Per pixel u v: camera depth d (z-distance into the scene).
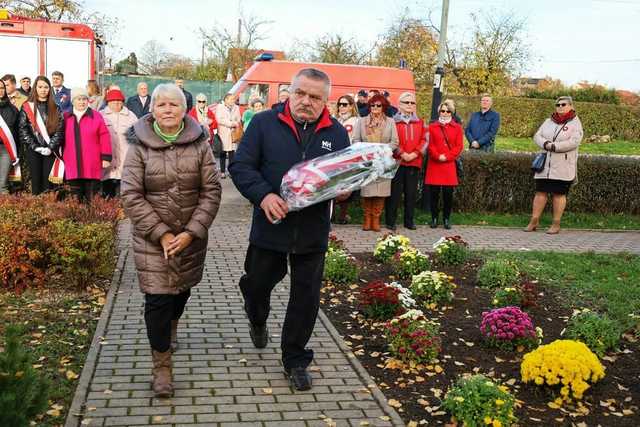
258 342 5.35
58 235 6.65
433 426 4.29
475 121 13.42
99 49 20.23
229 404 4.41
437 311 6.68
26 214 6.92
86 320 5.88
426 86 38.66
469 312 6.67
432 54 38.69
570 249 10.21
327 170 4.35
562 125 11.12
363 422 4.26
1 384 3.08
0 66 18.53
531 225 11.65
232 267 8.01
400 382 4.95
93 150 9.87
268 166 4.54
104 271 6.80
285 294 6.98
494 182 12.69
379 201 10.63
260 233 4.61
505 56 38.34
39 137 9.76
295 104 4.45
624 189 13.31
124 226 9.98
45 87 9.82
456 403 4.30
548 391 4.81
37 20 18.77
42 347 5.18
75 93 9.77
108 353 5.15
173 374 4.84
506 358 5.50
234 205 12.54
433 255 9.07
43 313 5.99
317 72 4.47
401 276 7.82
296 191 4.31
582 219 12.86
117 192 11.18
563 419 4.48
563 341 4.97
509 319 5.66
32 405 3.25
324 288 7.29
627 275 8.42
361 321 6.25
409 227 11.11
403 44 39.47
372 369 5.17
